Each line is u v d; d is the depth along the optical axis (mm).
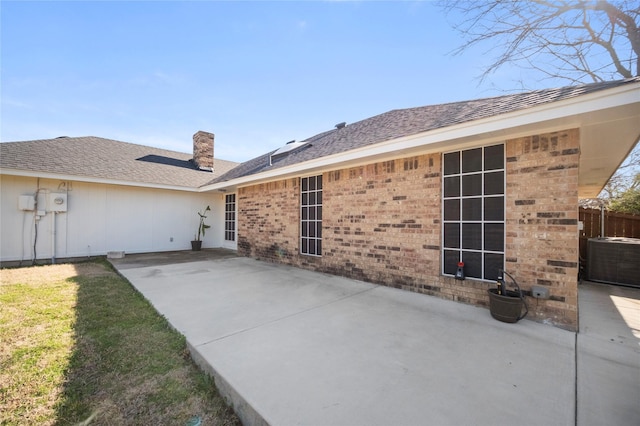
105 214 9633
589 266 6215
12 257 8008
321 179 6891
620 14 5816
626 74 6434
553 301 3504
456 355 2697
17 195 8070
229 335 3148
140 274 6582
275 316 3779
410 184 5012
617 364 2541
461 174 4449
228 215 12172
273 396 2039
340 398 2029
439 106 6172
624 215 7648
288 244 7805
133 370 2566
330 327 3385
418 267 4883
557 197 3521
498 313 3568
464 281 4301
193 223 11875
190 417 2006
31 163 8227
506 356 2684
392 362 2557
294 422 1785
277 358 2617
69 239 8930
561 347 2883
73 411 2020
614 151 4645
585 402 2006
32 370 2512
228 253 10516
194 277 6254
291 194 7711
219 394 2283
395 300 4469
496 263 4070
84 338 3172
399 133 5047
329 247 6555
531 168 3721
